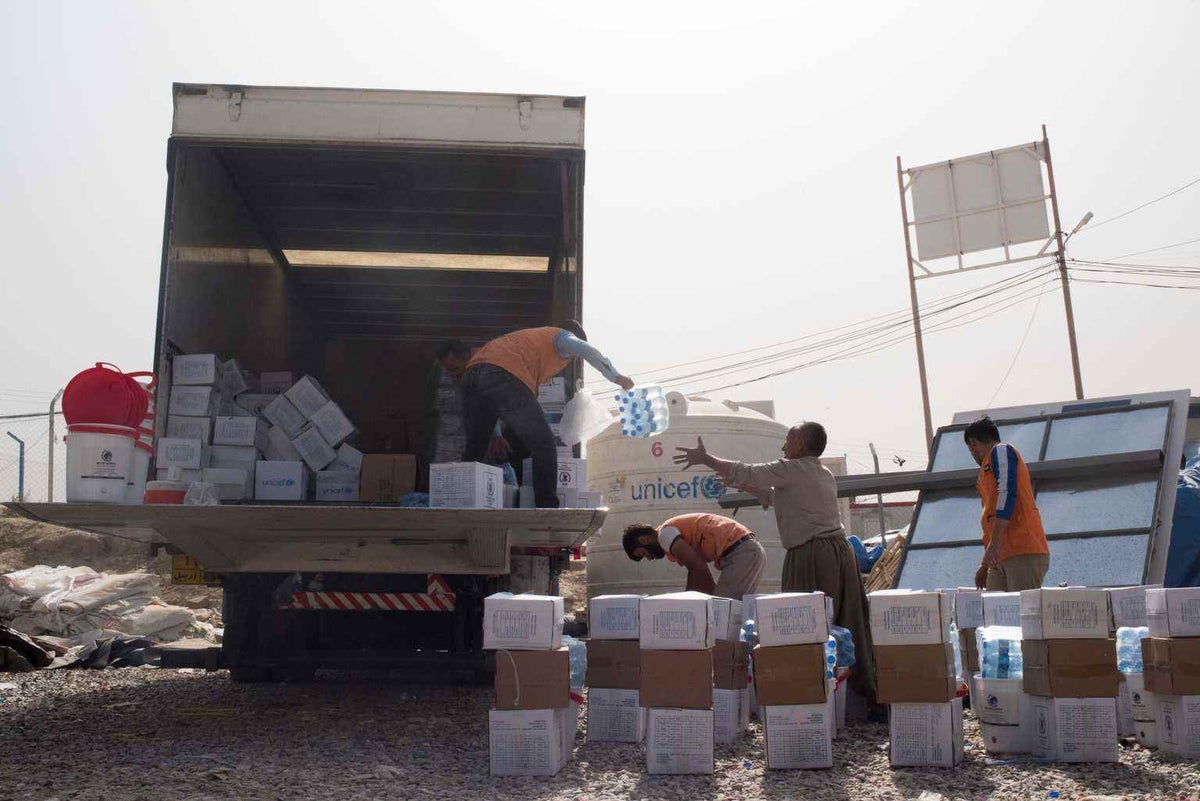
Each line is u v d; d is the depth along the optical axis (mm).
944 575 7949
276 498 6707
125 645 9570
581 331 6598
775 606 4438
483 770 4457
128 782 4133
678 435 11617
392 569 5824
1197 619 4258
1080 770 4086
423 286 10109
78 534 19594
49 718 6078
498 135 6879
